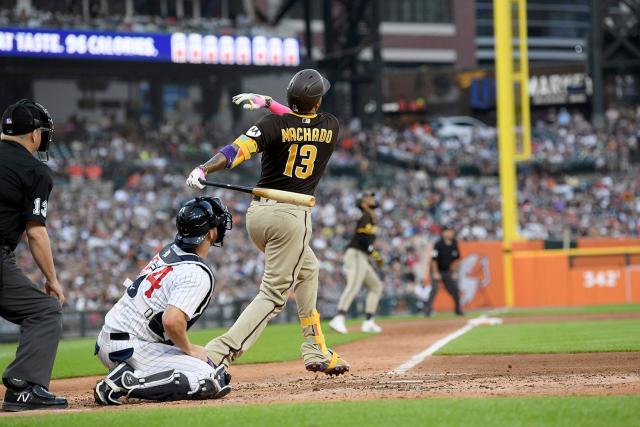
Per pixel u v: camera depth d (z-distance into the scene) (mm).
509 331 45156
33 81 110438
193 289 19688
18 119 20188
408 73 165000
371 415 16516
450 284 67000
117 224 94812
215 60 107062
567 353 31062
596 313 63156
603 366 26297
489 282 79500
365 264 48281
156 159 113562
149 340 20219
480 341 38312
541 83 160625
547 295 79375
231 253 88562
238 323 22000
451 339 40938
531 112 161875
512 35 78562
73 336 66000
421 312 78750
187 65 108938
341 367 23719
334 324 48125
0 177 19859
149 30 106562
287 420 16219
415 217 109438
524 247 79312
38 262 20266
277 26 133750
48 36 99688
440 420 15867
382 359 31453
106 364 20516
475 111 163500
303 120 22156
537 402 17531
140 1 111000
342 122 143250
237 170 113750
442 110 164125
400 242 97562
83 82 113688
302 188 22406
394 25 196000
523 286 79188
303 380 25062
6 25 99000
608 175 130000
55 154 109812
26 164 20047
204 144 119000
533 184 122250
